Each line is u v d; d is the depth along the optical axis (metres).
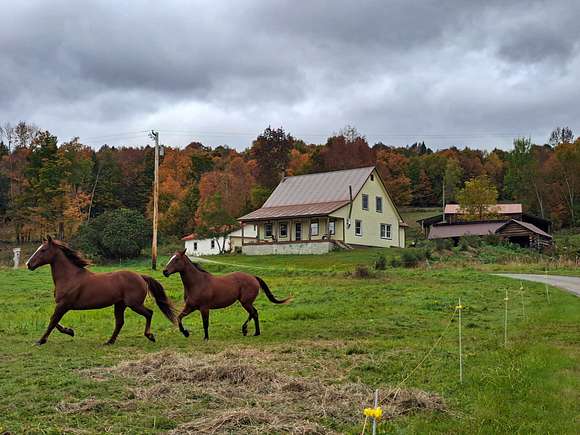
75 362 11.62
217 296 15.34
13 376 10.31
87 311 20.78
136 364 10.98
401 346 13.76
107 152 114.56
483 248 56.41
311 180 66.75
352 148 110.12
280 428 7.47
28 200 76.00
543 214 102.06
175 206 85.75
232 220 67.81
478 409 8.55
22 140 88.88
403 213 109.88
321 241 57.03
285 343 14.34
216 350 13.35
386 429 7.68
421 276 34.69
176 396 8.89
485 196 83.62
